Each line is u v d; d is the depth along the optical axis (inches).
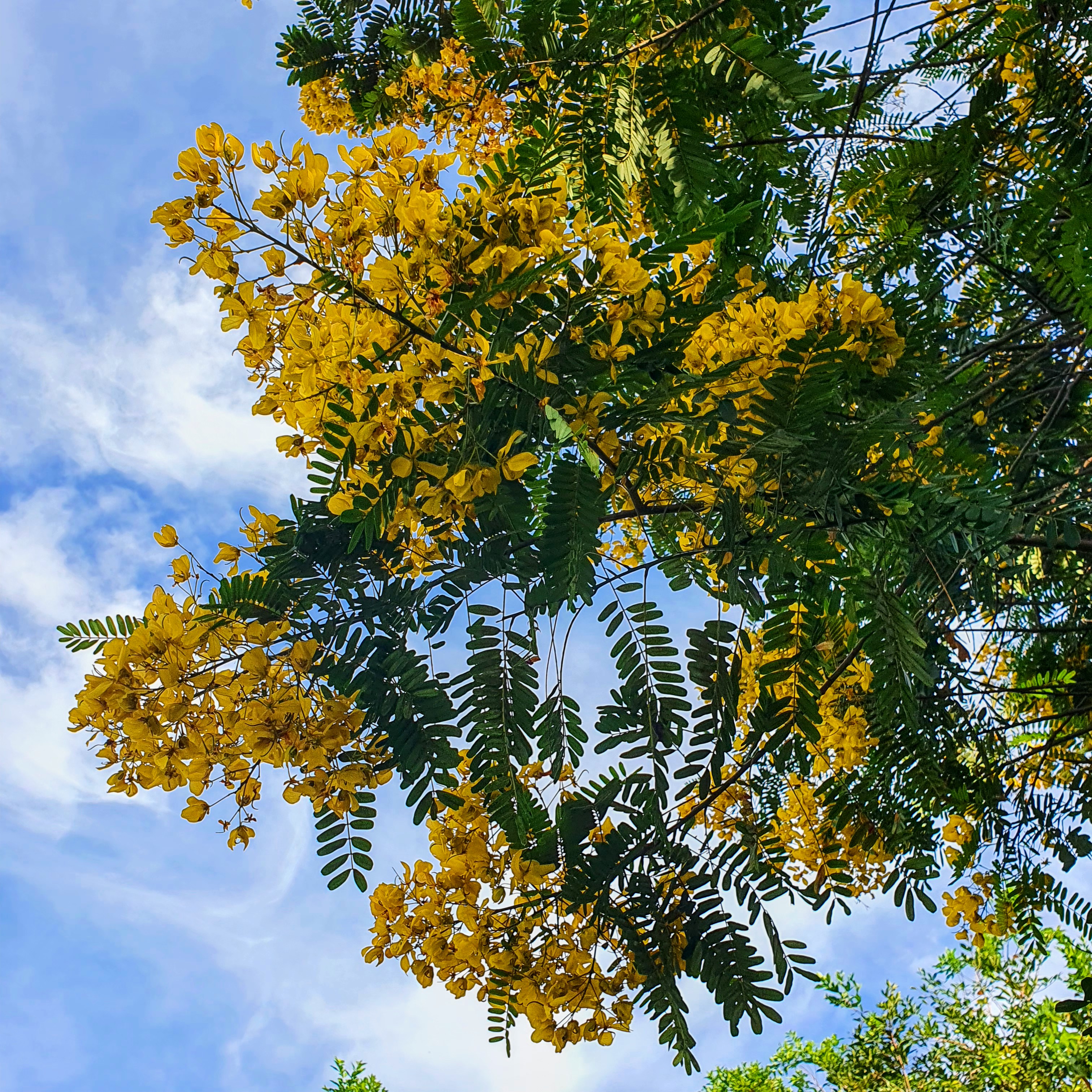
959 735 116.4
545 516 59.1
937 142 105.2
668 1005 73.5
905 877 97.5
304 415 62.8
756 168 99.0
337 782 66.9
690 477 61.7
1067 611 134.9
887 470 62.6
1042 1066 315.3
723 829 93.9
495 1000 81.9
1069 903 117.7
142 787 68.8
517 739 65.2
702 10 77.2
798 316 64.9
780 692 67.1
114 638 69.9
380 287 60.8
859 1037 366.9
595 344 59.7
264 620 67.3
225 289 64.2
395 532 63.3
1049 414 112.2
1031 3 101.0
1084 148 101.7
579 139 82.3
